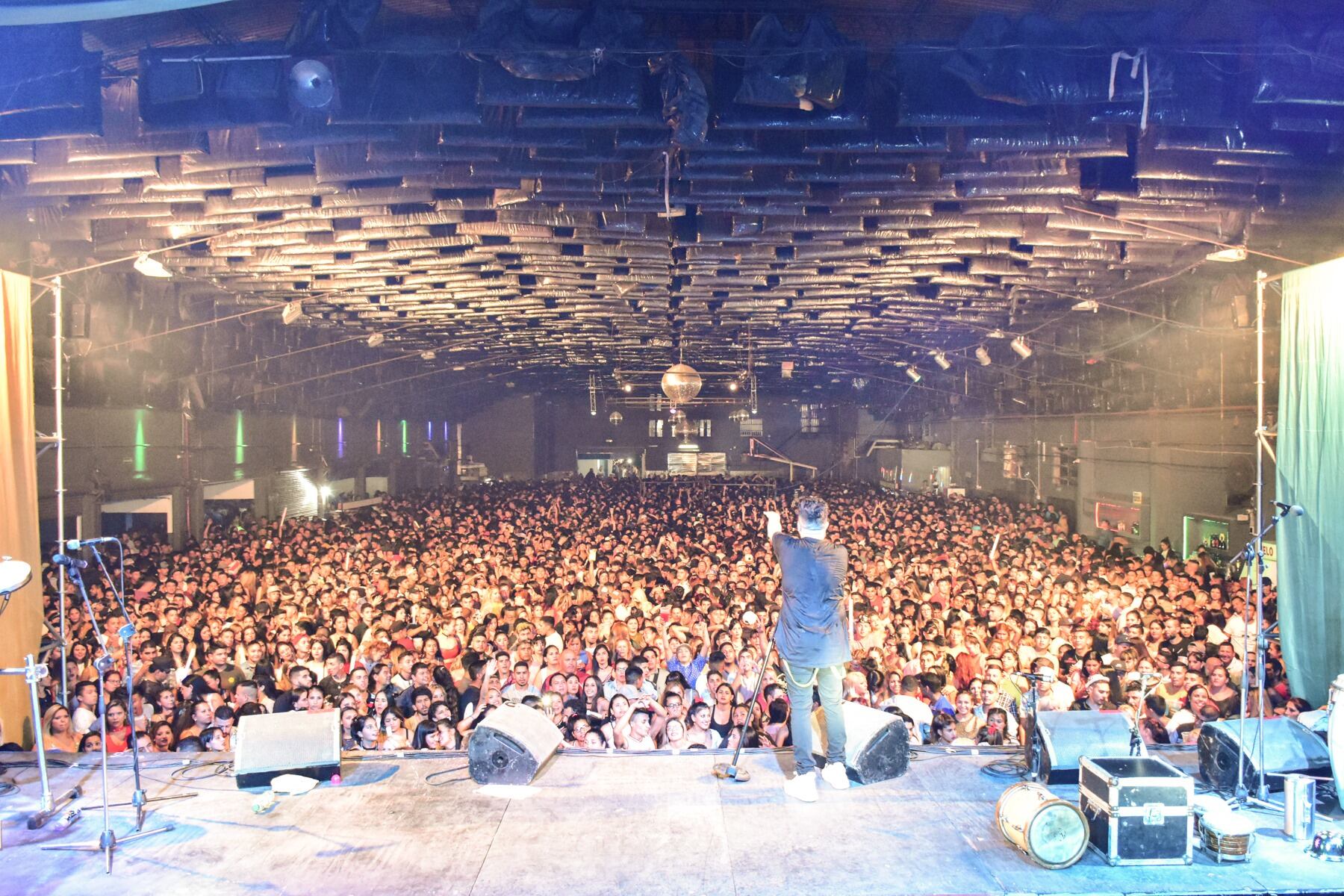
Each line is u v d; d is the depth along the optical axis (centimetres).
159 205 788
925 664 816
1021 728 499
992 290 1284
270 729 435
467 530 2008
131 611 991
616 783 424
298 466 2394
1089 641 866
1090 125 574
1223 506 1456
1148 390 1770
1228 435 1420
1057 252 979
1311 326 637
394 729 661
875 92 556
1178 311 1333
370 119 516
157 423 1619
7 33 513
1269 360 1255
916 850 356
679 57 507
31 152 607
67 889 329
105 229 878
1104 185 682
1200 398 1519
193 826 382
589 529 2012
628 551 1568
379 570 1338
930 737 676
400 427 3575
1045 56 507
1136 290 1249
